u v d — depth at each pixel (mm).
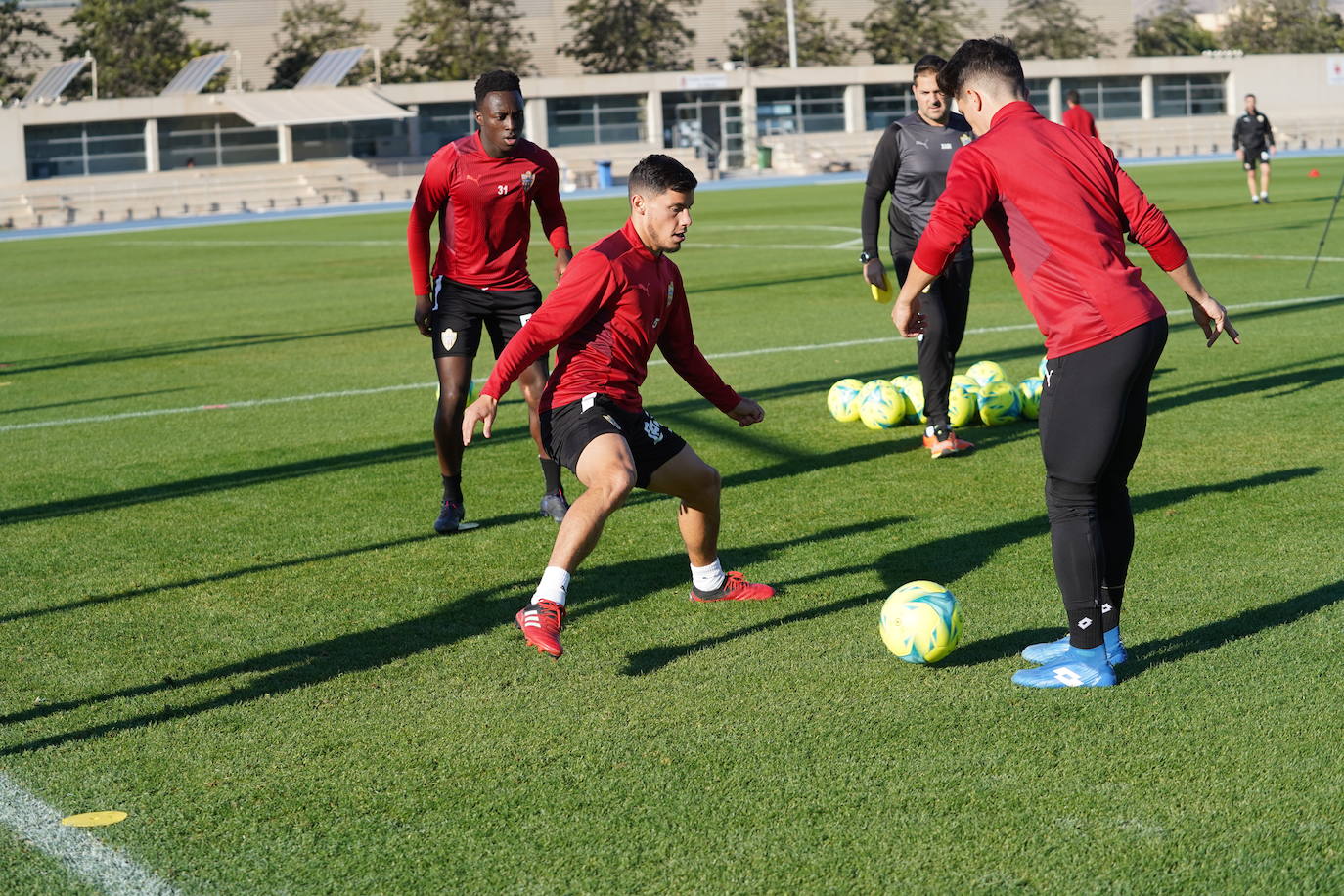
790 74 62500
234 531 6734
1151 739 3953
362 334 14625
